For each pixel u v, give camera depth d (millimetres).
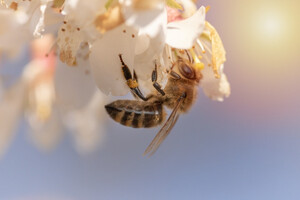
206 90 151
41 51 163
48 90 167
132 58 139
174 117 149
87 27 135
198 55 146
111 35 138
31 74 166
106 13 134
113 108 148
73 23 139
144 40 138
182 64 149
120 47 139
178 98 150
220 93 150
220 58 140
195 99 151
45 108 167
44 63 165
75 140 181
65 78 161
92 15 135
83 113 172
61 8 139
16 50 159
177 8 140
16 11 141
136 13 132
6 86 167
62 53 141
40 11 140
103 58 140
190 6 141
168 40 136
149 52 138
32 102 168
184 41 136
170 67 147
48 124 172
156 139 146
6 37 144
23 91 167
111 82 140
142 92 149
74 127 177
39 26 139
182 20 138
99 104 166
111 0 135
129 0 133
